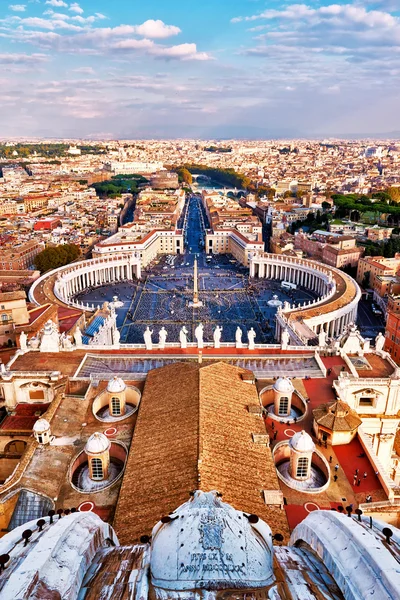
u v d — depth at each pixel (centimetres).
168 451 6166
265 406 8625
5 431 8338
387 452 9088
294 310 17950
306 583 1917
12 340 13525
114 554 2256
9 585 1708
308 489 6431
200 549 1898
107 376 9300
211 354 10631
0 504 6081
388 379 8838
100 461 6569
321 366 9669
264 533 2102
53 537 2103
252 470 6006
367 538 2006
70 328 14800
